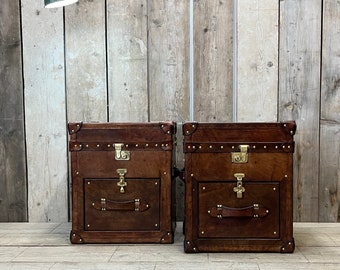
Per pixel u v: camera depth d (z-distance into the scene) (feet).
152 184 6.96
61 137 8.46
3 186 8.55
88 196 6.98
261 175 6.56
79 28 8.32
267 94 8.23
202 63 8.32
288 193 6.55
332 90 8.21
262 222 6.57
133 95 8.38
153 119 8.41
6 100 8.44
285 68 8.21
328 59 8.18
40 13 8.32
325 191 8.33
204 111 8.38
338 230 7.80
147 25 8.29
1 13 8.34
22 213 8.59
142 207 6.96
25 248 6.83
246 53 8.18
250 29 8.16
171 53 8.32
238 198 6.59
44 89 8.41
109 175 6.95
